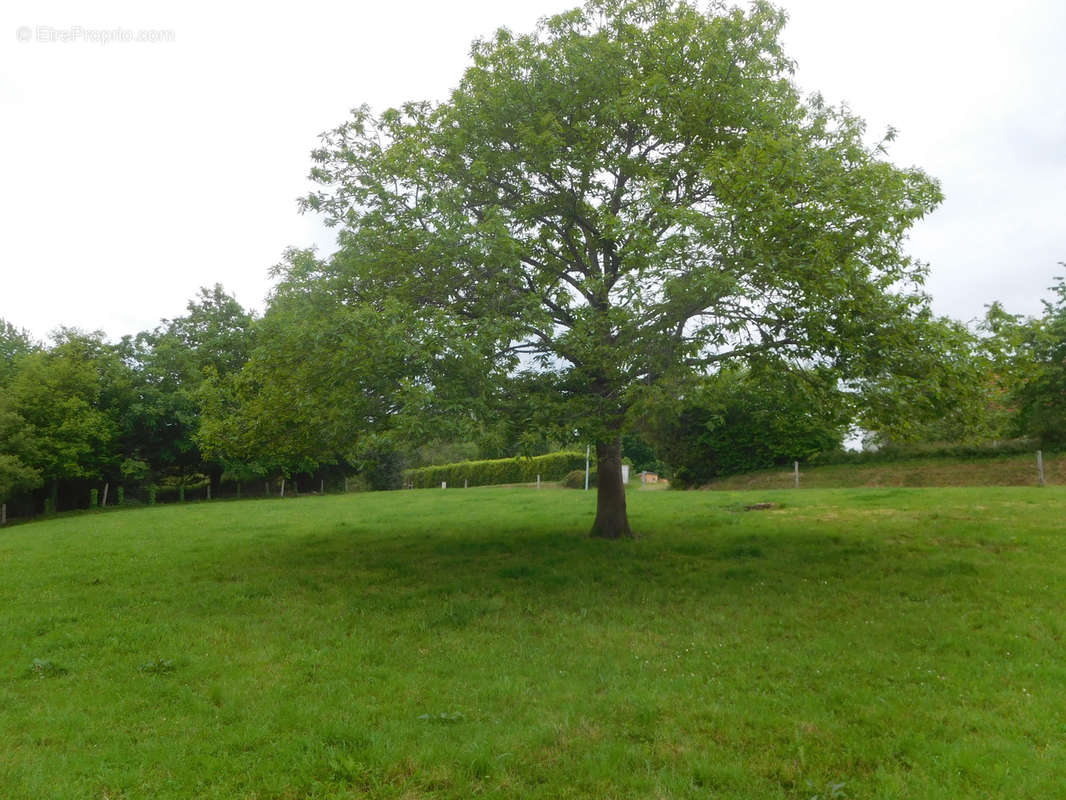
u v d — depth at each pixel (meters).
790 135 11.14
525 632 8.29
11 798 4.57
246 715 5.91
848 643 7.45
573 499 24.72
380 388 10.52
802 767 4.95
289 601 9.93
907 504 16.97
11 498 35.78
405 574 11.69
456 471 53.28
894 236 10.17
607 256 13.27
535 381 11.70
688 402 11.30
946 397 10.64
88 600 10.15
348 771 4.91
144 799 4.60
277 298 12.61
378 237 11.68
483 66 13.09
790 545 12.62
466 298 11.97
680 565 11.47
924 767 4.87
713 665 6.97
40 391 34.75
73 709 6.09
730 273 9.41
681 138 12.89
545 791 4.68
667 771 4.90
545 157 12.02
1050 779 4.61
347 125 13.02
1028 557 10.51
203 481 43.22
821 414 12.31
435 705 6.09
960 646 7.18
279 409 12.56
